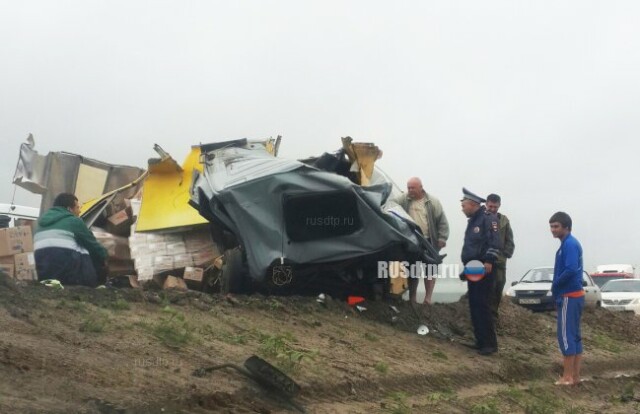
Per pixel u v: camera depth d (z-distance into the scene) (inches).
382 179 541.6
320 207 460.4
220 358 306.5
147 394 243.3
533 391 406.0
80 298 344.2
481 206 462.3
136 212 565.6
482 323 461.7
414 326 486.9
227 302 413.7
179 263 518.6
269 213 456.8
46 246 405.7
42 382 229.3
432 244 531.8
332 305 465.1
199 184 485.7
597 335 660.7
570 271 419.5
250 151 523.2
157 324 328.8
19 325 280.8
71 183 685.9
